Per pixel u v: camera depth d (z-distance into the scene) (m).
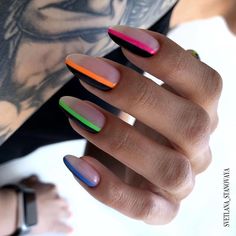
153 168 0.22
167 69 0.21
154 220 0.24
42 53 0.23
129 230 0.48
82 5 0.22
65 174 0.46
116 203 0.24
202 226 0.48
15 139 0.32
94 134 0.22
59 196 0.46
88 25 0.23
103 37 0.24
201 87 0.22
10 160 0.38
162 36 0.21
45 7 0.22
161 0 0.25
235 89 0.53
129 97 0.21
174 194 0.24
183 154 0.23
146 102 0.21
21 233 0.41
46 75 0.24
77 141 0.43
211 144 0.50
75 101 0.22
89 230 0.47
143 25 0.26
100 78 0.21
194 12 0.35
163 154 0.22
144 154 0.22
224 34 0.51
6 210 0.40
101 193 0.23
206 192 0.49
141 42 0.21
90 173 0.23
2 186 0.42
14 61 0.22
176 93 0.23
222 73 0.53
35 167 0.44
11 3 0.21
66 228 0.45
